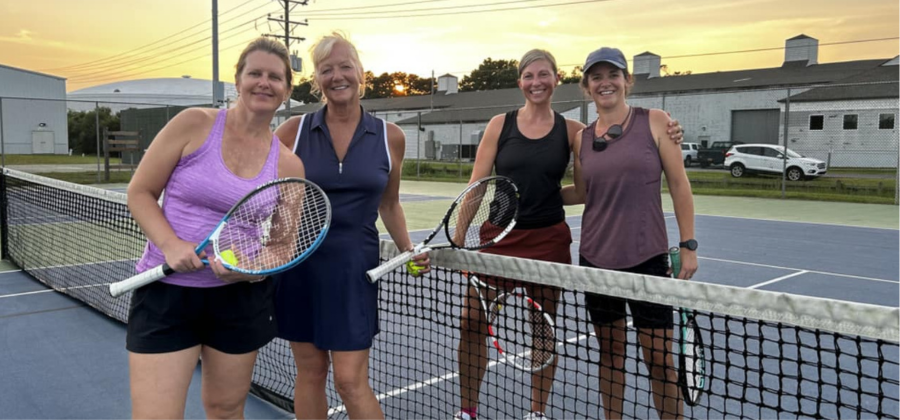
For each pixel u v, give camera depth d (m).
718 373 4.03
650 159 2.76
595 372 3.97
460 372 3.26
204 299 2.20
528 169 3.09
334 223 2.56
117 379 4.04
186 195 2.19
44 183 7.03
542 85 3.07
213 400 2.36
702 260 8.43
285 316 2.66
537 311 2.99
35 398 3.72
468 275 3.18
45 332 5.02
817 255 8.81
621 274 2.36
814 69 36.28
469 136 35.72
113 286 2.15
